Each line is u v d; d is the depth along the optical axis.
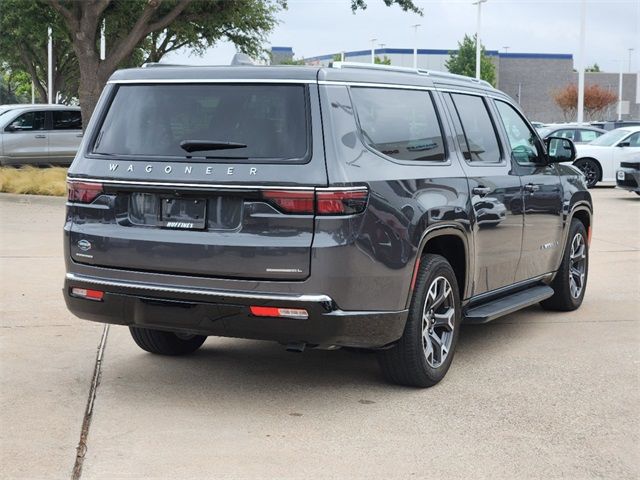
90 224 5.40
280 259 4.87
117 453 4.54
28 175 18.53
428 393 5.63
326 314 4.87
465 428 4.98
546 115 88.31
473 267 6.17
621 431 4.96
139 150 5.31
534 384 5.85
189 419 5.07
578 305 8.29
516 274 6.95
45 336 6.95
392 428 4.96
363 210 4.97
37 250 11.11
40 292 8.55
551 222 7.45
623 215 16.12
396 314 5.24
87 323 7.40
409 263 5.28
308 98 5.06
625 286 9.46
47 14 28.58
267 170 4.93
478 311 6.41
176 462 4.43
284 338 4.96
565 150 7.47
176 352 6.44
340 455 4.55
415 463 4.45
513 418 5.16
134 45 21.72
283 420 5.08
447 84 6.30
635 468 4.43
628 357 6.56
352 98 5.25
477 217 6.13
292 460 4.47
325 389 5.69
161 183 5.13
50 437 4.75
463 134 6.28
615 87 88.75
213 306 5.00
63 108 22.31
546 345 6.93
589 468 4.43
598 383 5.88
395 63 82.56
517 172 6.91
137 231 5.21
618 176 19.05
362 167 5.06
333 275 4.86
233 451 4.59
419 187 5.48
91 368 6.10
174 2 25.39
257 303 4.90
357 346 5.11
